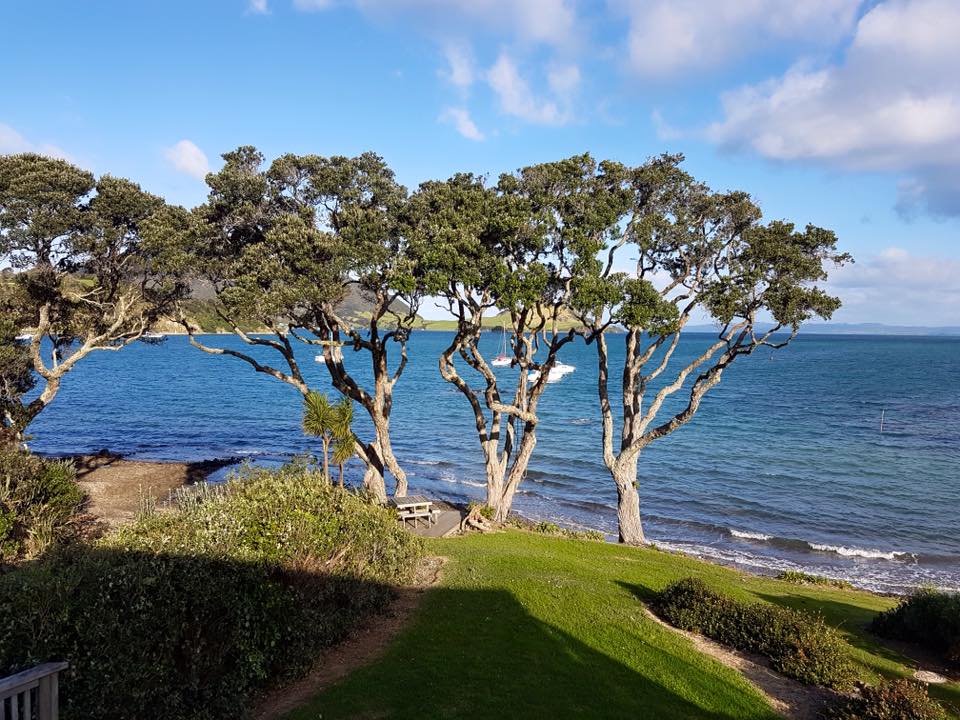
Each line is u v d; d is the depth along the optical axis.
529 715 9.01
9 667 6.29
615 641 12.18
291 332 24.25
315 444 47.44
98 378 91.62
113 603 7.36
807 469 41.56
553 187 23.22
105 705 6.82
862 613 17.72
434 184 24.88
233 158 24.62
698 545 28.33
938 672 13.05
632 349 26.17
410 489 35.97
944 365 135.62
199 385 86.00
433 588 14.62
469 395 26.92
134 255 25.98
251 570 9.38
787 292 21.47
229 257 24.39
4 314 25.00
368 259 21.97
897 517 32.25
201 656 8.24
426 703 9.07
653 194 24.53
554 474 40.53
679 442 50.31
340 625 11.24
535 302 24.53
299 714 8.48
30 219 23.34
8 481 15.98
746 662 12.13
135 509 25.25
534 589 14.82
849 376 108.56
